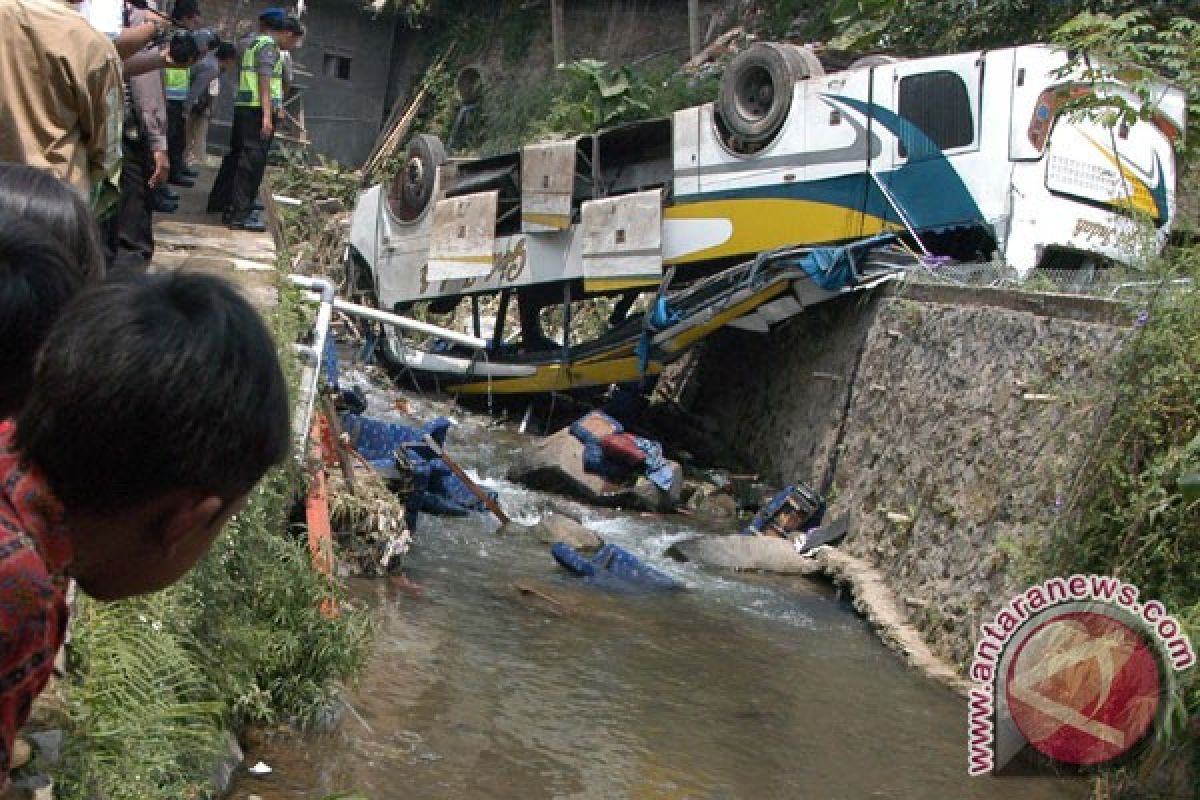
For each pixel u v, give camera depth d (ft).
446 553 31.71
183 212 37.17
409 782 17.53
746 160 44.27
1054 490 24.57
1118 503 21.83
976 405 30.42
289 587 18.30
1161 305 22.50
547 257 50.67
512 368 51.49
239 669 16.65
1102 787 19.25
